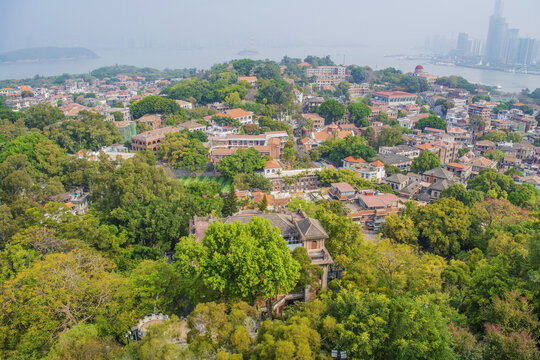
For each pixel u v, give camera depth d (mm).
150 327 53938
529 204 142750
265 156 186000
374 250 84188
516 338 51562
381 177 185250
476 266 83250
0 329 59969
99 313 65312
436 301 67375
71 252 78188
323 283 81062
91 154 173000
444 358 50781
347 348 52688
